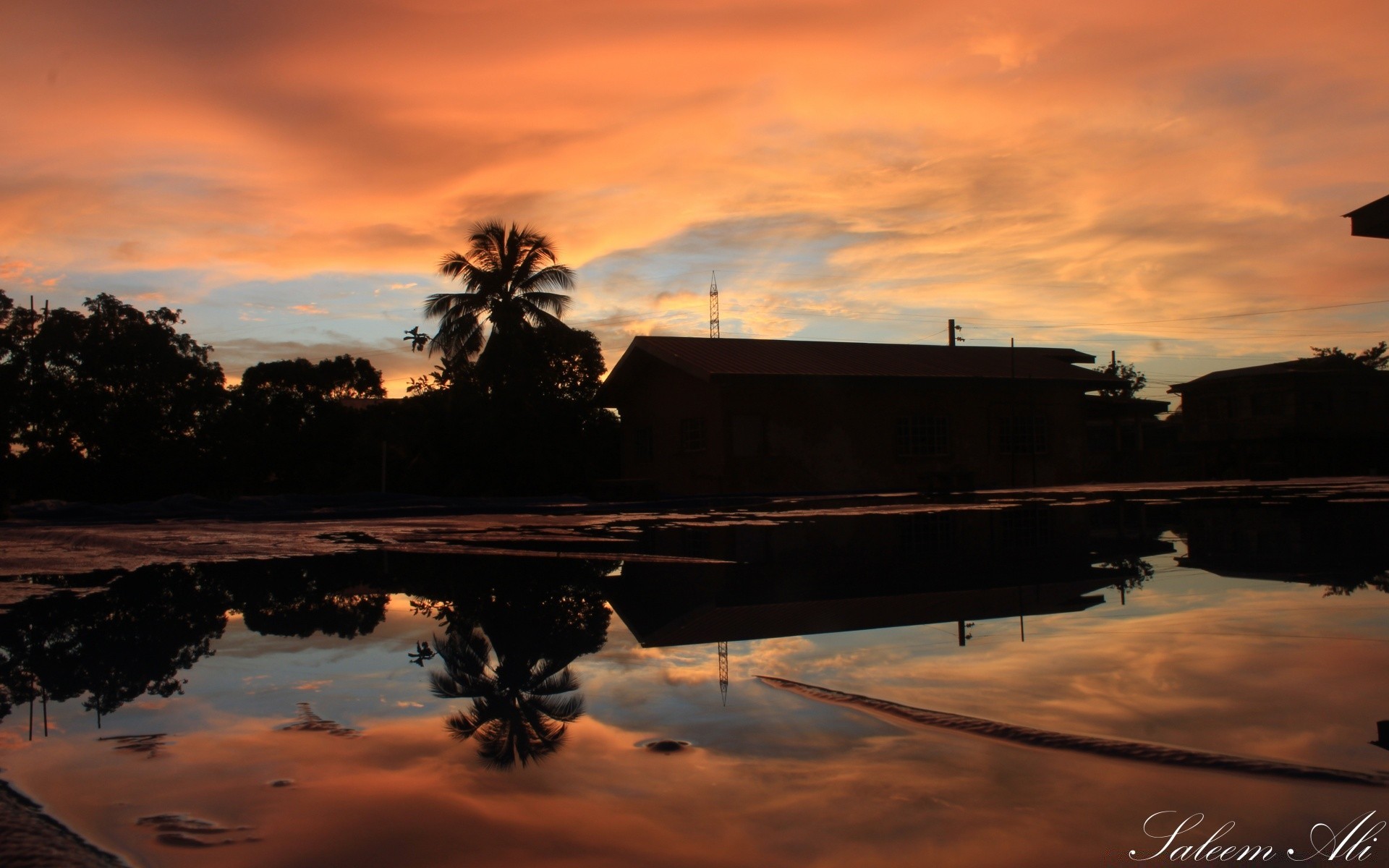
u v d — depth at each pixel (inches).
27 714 65.1
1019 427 944.3
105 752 54.9
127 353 962.7
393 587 149.7
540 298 1008.9
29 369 944.3
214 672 79.7
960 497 565.9
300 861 38.6
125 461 959.0
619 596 133.0
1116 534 230.5
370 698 69.2
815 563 175.3
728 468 811.4
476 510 569.9
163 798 46.6
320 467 997.2
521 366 963.3
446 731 59.2
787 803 45.0
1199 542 200.4
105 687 74.1
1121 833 40.4
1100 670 72.1
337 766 51.9
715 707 63.7
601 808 44.7
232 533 333.7
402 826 42.5
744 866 37.9
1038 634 89.0
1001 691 66.0
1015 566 160.1
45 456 940.0
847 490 848.3
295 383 1042.1
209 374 1018.1
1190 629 89.7
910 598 120.3
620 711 63.4
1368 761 48.8
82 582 162.7
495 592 139.6
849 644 87.0
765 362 868.6
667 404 903.7
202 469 987.9
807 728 57.9
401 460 946.1
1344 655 75.7
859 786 47.1
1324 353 1908.2
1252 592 116.7
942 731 56.6
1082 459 973.2
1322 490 561.6
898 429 884.6
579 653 86.9
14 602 135.0
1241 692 64.0
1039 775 48.1
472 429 927.0
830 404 857.5
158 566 196.5
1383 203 480.4
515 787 48.0
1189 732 54.5
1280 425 1362.0
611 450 1034.7
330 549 243.1
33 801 46.3
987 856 38.1
